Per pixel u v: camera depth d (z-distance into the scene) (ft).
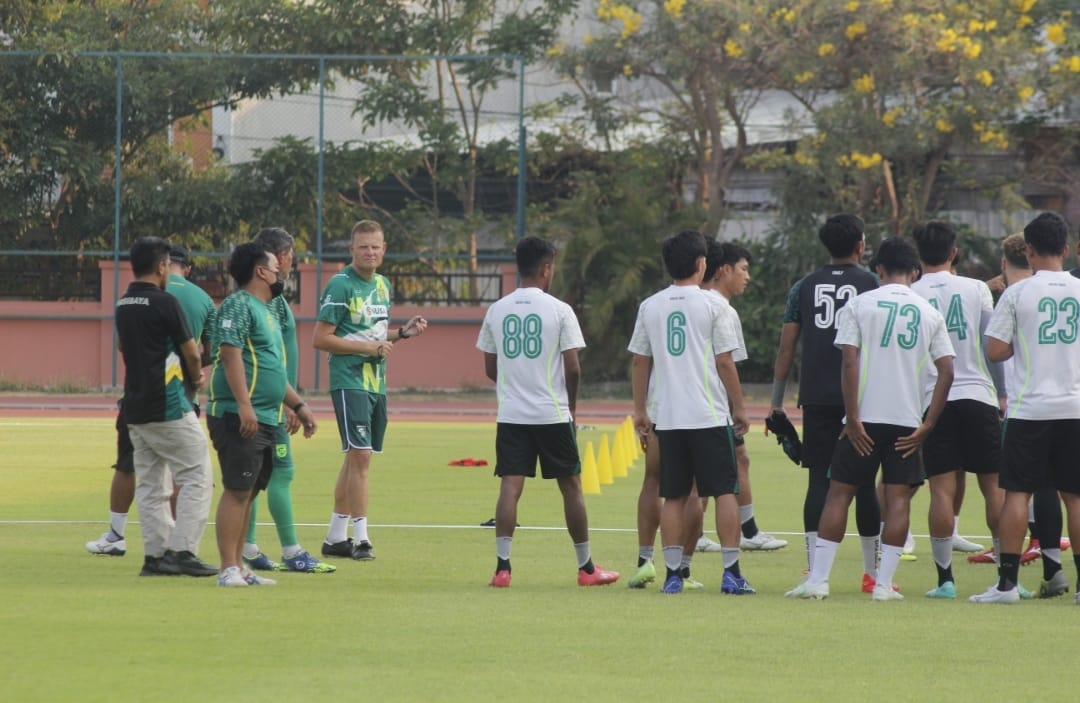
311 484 191.31
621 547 138.41
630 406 368.48
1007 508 107.76
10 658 82.69
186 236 395.55
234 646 86.53
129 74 390.21
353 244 131.85
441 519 157.69
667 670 80.59
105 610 99.04
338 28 411.54
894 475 108.27
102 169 391.86
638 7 394.73
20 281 393.70
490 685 76.38
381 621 95.45
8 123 387.75
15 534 143.64
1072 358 107.65
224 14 418.72
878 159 367.86
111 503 129.80
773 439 271.08
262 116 394.32
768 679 78.54
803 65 370.32
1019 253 123.34
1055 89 367.66
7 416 319.06
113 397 381.19
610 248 388.78
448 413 346.33
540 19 413.18
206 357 127.13
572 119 402.72
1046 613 101.91
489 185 393.29
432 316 393.91
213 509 167.73
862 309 108.47
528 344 114.21
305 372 391.65
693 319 110.11
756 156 397.80
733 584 110.42
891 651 86.69
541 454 114.52
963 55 363.15
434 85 398.21
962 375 118.01
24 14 415.03
